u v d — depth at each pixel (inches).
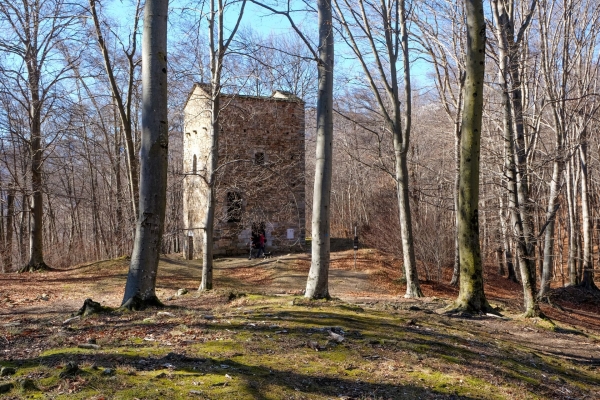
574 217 986.7
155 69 347.3
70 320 310.3
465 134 445.1
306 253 1096.8
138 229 351.3
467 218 455.8
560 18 815.7
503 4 589.3
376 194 1226.6
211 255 638.5
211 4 622.2
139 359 213.0
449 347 299.1
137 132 1198.3
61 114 933.8
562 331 448.1
